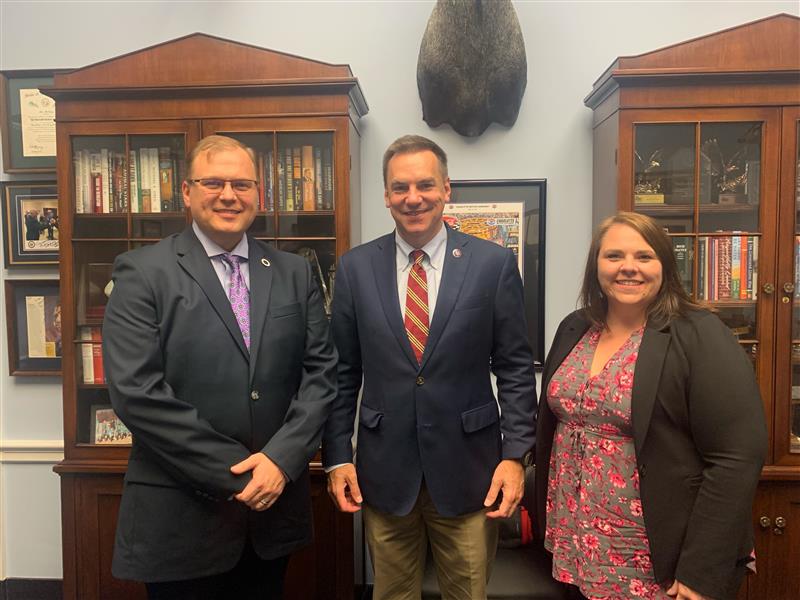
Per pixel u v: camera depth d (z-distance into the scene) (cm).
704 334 117
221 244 135
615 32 215
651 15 214
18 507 236
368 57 222
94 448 197
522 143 220
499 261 142
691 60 181
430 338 135
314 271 196
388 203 138
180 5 224
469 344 137
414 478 137
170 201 196
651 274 122
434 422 135
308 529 142
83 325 200
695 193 186
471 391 139
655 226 125
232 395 127
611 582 120
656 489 116
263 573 139
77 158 197
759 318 186
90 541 197
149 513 126
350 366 150
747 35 180
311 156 194
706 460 115
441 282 138
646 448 117
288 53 202
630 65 183
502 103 212
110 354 123
